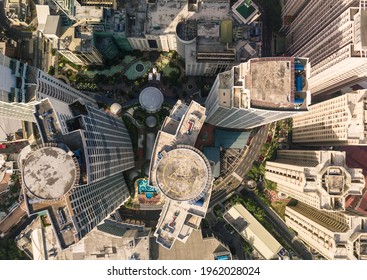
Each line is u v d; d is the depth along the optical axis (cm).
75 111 14050
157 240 14475
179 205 14325
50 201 11731
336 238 16488
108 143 15600
